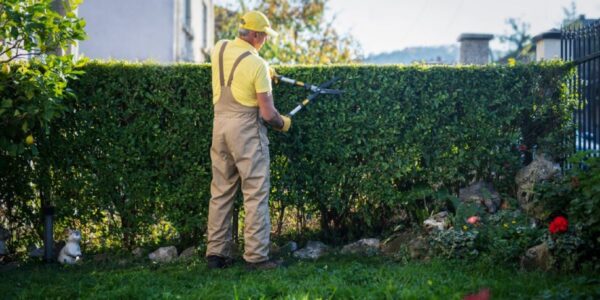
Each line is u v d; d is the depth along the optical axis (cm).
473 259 539
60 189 632
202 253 626
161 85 623
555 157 669
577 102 671
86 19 1263
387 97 640
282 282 482
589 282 458
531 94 662
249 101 551
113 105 623
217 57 560
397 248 621
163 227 648
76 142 622
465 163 661
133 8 1269
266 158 564
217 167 574
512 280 480
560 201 525
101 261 620
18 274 563
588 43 661
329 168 645
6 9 537
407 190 668
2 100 559
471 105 654
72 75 586
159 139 628
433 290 458
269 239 595
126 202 633
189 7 1520
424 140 654
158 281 517
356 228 671
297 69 634
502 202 655
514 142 659
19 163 624
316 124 639
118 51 1270
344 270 521
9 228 637
